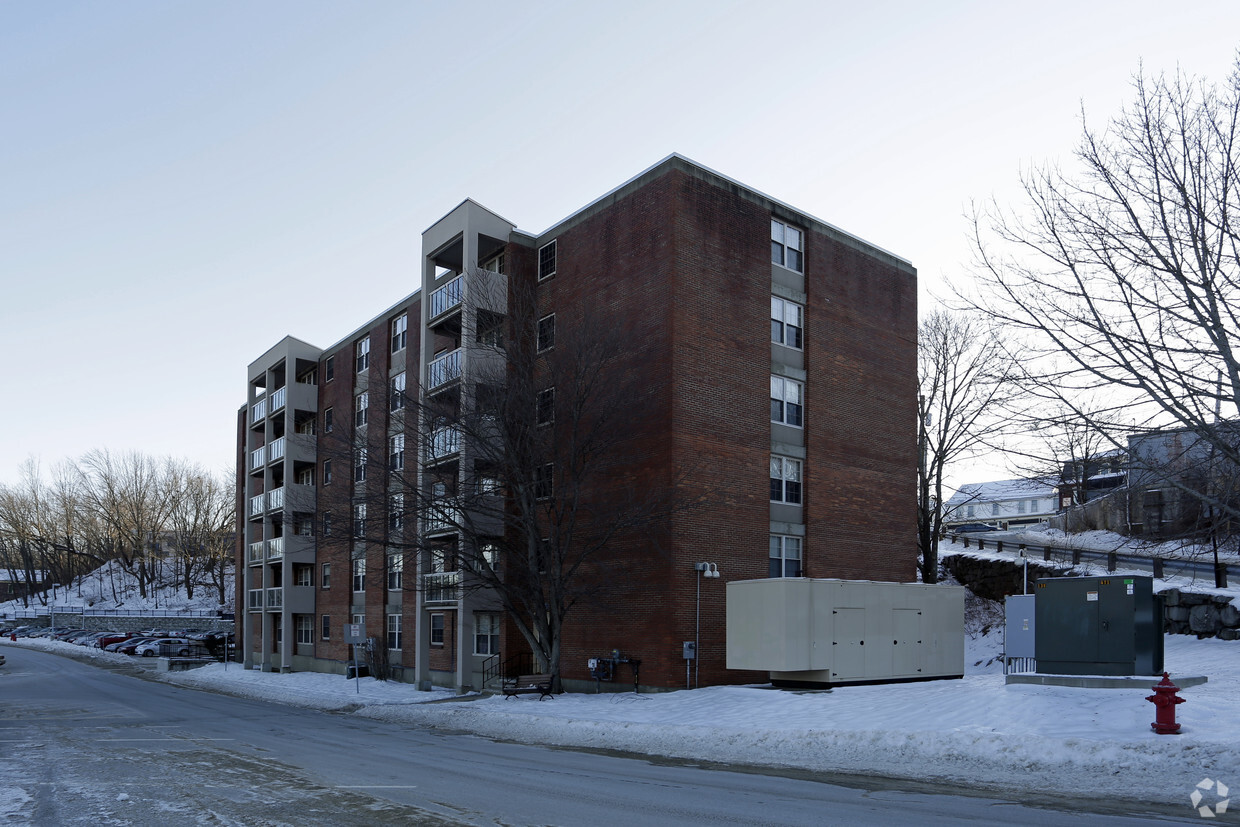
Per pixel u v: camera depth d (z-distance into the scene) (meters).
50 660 62.31
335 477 42.25
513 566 28.00
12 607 113.81
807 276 29.64
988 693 18.06
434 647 33.88
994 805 10.52
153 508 113.25
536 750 16.80
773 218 29.06
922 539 40.38
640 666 25.00
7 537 123.50
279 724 22.47
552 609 25.59
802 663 22.27
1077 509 40.50
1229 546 26.83
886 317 32.25
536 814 10.09
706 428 25.78
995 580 36.12
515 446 24.92
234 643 66.62
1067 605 18.88
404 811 10.27
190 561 113.62
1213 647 23.92
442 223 32.25
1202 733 12.85
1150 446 15.98
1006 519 69.75
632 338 26.53
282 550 46.03
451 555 26.88
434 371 31.02
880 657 23.62
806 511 28.27
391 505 27.59
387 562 36.31
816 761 14.52
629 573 25.77
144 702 30.34
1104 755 12.48
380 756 15.68
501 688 28.64
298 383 47.31
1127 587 18.02
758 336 27.73
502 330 27.98
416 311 37.78
